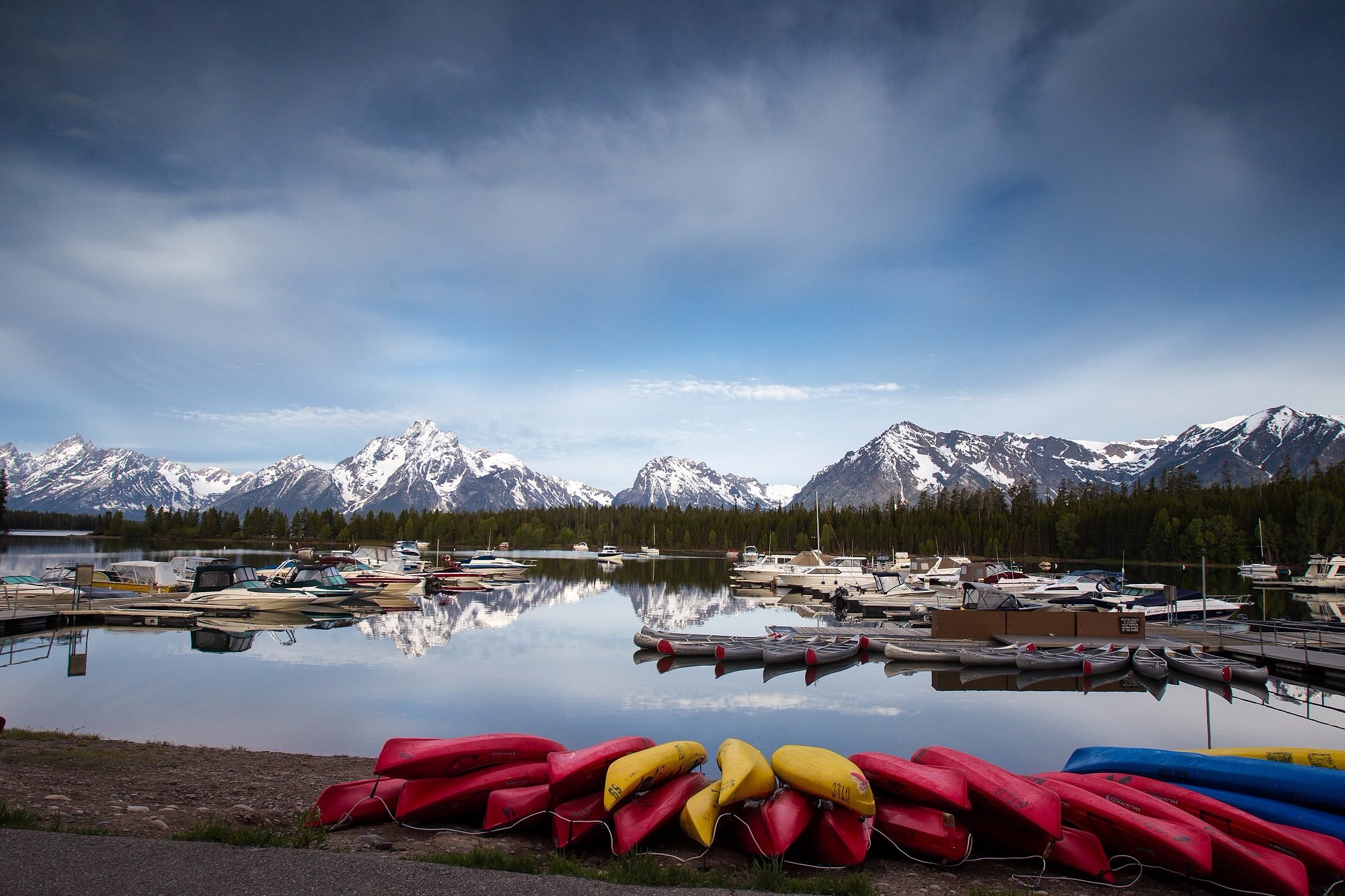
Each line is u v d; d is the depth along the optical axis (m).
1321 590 70.25
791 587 59.53
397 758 8.89
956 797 8.38
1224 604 41.69
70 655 26.19
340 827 8.70
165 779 10.99
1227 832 8.38
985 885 7.78
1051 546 135.38
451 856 7.20
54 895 5.63
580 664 26.12
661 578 77.00
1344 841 8.18
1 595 37.94
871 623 40.09
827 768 8.85
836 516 153.38
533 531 180.38
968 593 34.59
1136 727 18.33
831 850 8.27
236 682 22.16
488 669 24.67
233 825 8.39
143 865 6.33
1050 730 17.84
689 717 18.42
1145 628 35.31
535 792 8.88
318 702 19.53
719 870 7.80
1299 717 19.64
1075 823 8.66
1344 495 102.00
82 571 35.34
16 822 7.42
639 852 8.07
